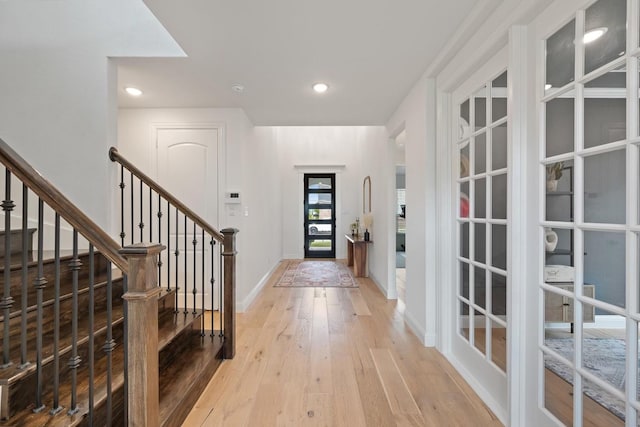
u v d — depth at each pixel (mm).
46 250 2441
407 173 3342
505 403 1848
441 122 2609
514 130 1662
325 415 1845
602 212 1261
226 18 1996
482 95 2135
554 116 1503
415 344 2832
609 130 1232
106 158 2523
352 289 4910
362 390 2100
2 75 2535
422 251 2865
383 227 4664
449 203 2596
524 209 1662
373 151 5566
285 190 8039
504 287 1920
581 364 1350
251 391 2090
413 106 3105
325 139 8039
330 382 2197
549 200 1530
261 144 5020
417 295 3039
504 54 1851
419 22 2049
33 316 1681
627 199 1158
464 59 2191
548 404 1536
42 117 2543
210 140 3740
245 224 3908
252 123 4355
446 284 2607
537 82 1583
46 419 1289
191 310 2754
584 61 1332
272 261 6215
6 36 2533
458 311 2482
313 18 2000
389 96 3359
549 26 1501
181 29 2121
